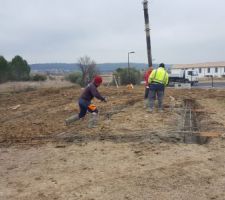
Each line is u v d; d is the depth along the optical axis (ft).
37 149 36.88
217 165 29.76
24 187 25.93
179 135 41.57
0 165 31.60
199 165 29.73
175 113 56.95
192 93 98.99
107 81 190.90
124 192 24.35
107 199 23.31
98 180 26.71
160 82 56.08
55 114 61.82
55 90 114.01
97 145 37.37
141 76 197.88
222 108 65.05
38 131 46.50
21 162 32.32
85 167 29.99
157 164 30.17
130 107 65.51
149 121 49.85
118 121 50.37
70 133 43.88
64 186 25.77
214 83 220.84
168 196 23.61
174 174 27.61
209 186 25.21
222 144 36.63
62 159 32.68
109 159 32.09
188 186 25.22
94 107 46.32
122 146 36.70
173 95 91.40
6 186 26.25
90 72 187.11
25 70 215.51
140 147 36.17
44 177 27.89
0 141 41.01
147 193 24.12
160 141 38.70
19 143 39.83
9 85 153.28
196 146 36.14
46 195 24.31
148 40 99.40
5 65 191.83
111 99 81.66
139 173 27.96
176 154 33.17
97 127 46.62
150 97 56.65
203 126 47.01
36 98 94.94
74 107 68.49
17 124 52.90
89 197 23.70
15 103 85.46
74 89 122.11
